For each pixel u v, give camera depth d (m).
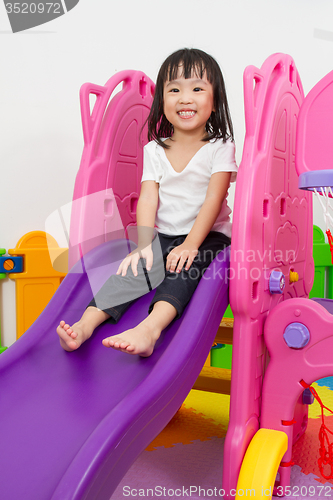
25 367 0.99
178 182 1.19
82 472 0.68
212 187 1.13
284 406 1.01
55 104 1.88
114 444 0.72
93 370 0.97
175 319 1.02
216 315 0.98
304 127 0.92
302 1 2.24
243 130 2.21
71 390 0.92
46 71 1.85
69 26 1.88
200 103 1.14
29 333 1.06
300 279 1.30
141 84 1.46
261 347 1.05
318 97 0.91
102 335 1.05
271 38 2.22
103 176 1.27
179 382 0.86
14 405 0.90
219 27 2.14
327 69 2.30
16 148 1.80
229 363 1.91
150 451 1.24
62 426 0.84
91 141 1.24
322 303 1.17
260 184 1.01
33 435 0.82
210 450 1.25
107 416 0.76
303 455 1.21
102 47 1.96
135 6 2.01
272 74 1.15
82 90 1.21
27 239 1.77
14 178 1.80
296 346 0.98
